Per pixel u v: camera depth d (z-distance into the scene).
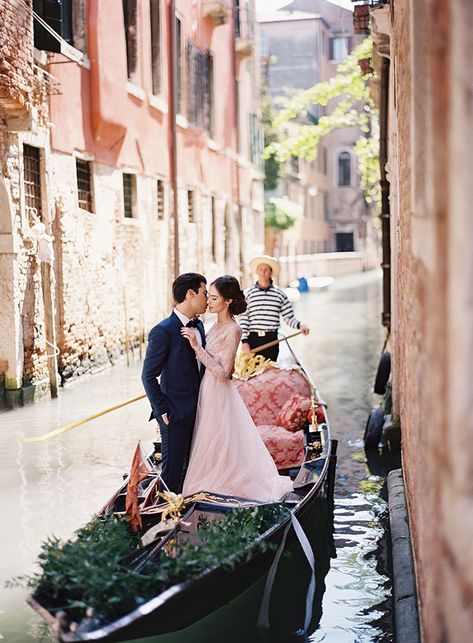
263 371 7.17
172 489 5.20
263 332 8.62
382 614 4.68
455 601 2.14
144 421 9.30
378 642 4.32
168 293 16.64
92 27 12.31
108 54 12.81
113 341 13.51
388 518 6.29
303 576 5.28
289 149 20.94
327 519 6.27
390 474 6.72
